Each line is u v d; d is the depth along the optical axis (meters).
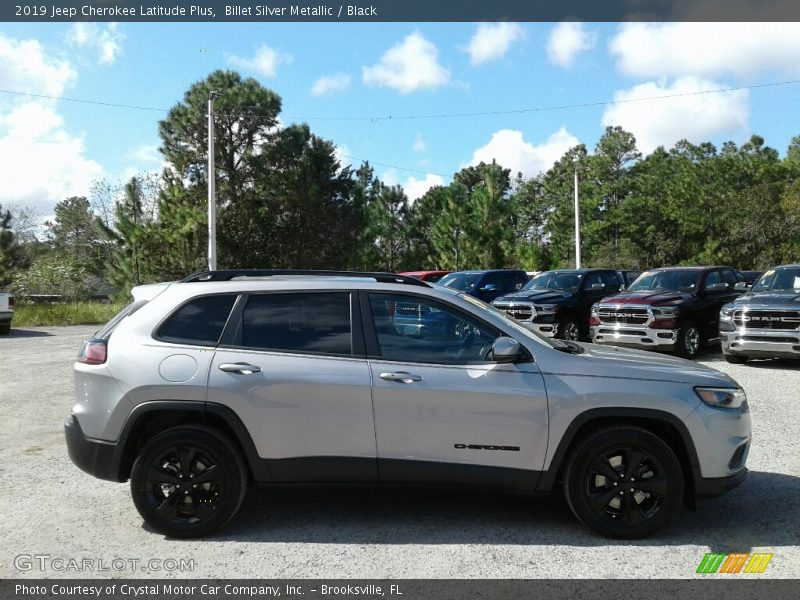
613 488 4.45
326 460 4.49
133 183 36.59
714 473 4.48
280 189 38.88
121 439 4.52
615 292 16.22
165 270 32.66
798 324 11.18
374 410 4.48
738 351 11.90
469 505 5.11
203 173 37.94
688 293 13.59
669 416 4.45
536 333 5.02
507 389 4.46
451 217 45.12
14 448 6.86
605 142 68.38
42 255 42.16
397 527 4.66
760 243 53.94
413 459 4.48
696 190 60.25
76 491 5.50
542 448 4.46
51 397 9.61
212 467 4.49
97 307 27.48
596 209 65.50
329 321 4.69
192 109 37.09
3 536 4.55
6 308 20.30
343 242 41.81
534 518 4.83
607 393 4.45
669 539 4.43
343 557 4.16
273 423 4.48
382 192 56.59
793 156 69.88
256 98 37.41
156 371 4.54
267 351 4.60
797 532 4.52
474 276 17.78
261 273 5.03
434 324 4.69
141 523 4.79
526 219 78.19
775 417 7.78
